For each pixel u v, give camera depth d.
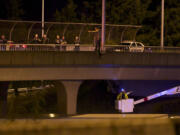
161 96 85.12
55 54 64.88
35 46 73.25
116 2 130.88
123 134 27.91
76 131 27.33
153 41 129.25
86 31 81.75
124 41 86.94
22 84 96.44
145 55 69.06
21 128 26.59
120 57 68.06
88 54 66.75
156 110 76.12
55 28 81.25
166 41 129.38
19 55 62.44
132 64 68.62
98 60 67.19
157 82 90.50
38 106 71.56
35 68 64.00
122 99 75.25
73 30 81.94
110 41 85.19
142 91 91.31
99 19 131.62
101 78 68.06
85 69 67.19
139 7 130.25
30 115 54.59
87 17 133.12
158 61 69.56
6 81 69.25
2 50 66.75
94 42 80.62
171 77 70.88
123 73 68.81
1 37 74.31
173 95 86.12
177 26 129.88
